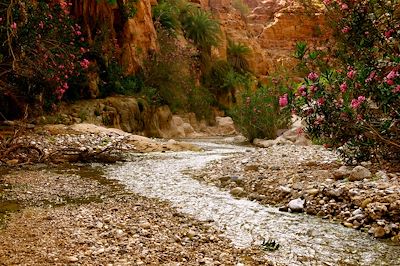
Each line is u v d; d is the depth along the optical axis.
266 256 3.70
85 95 17.09
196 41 28.38
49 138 11.16
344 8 5.29
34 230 4.15
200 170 8.34
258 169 7.56
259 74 36.09
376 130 5.34
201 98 25.08
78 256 3.44
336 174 6.16
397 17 5.15
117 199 5.83
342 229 4.56
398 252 3.83
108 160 9.61
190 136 21.59
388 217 4.55
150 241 3.95
